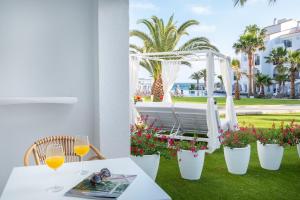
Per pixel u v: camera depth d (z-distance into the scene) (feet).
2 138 9.56
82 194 4.68
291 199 10.14
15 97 9.64
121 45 10.36
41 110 9.95
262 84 93.91
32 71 9.82
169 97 28.48
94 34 10.42
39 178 5.52
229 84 23.15
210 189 11.14
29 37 9.76
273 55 92.32
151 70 43.73
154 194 4.69
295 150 17.98
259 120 37.42
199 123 20.22
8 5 9.50
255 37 86.02
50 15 10.00
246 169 13.08
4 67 9.52
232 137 13.19
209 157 16.55
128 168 6.15
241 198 10.24
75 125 10.43
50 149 5.40
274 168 13.58
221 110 52.65
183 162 12.32
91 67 10.59
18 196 4.66
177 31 42.22
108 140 10.27
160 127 22.03
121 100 10.43
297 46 95.71
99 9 9.95
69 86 10.32
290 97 89.76
